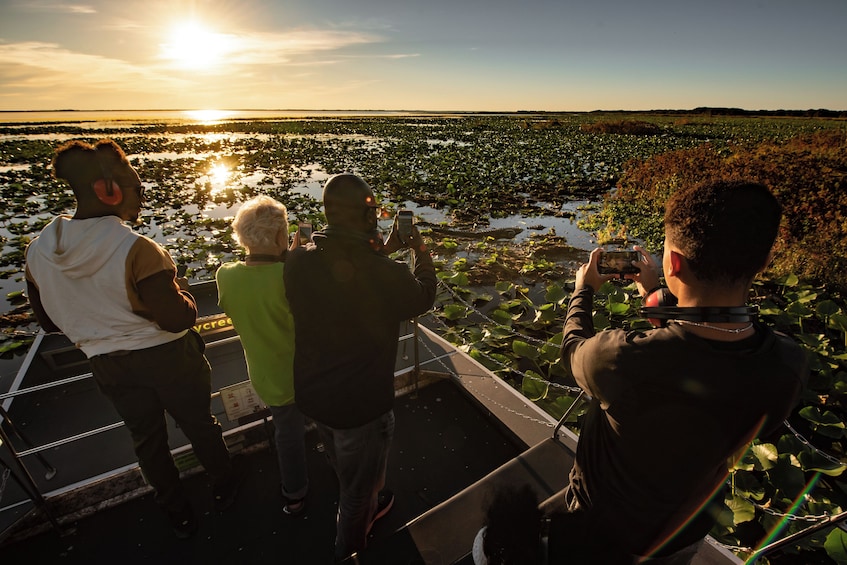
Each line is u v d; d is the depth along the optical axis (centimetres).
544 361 477
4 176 1800
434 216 1173
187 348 201
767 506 317
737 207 88
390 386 175
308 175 1867
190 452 260
